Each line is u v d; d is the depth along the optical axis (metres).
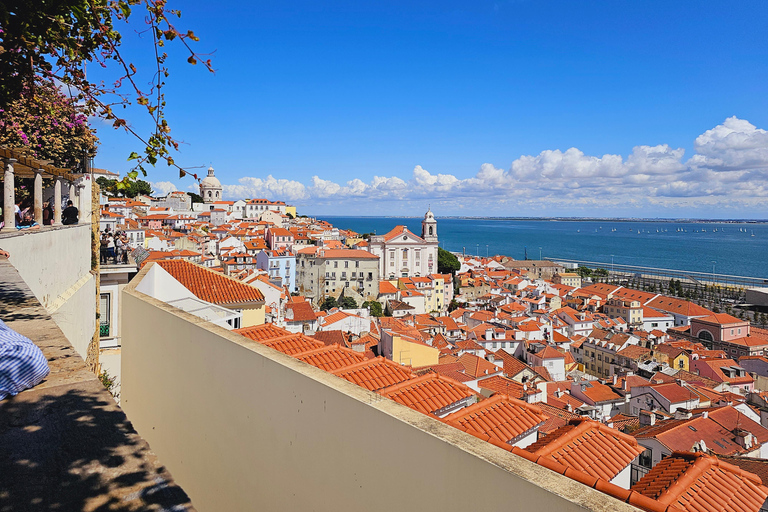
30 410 2.85
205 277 16.92
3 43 5.50
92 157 19.08
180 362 7.43
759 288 121.62
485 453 3.11
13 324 4.55
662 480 6.96
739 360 63.12
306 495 4.66
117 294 19.27
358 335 54.38
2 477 2.16
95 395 3.11
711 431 25.42
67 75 5.98
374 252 123.50
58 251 11.43
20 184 17.25
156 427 8.42
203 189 192.75
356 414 4.04
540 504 2.72
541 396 44.06
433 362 35.00
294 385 4.80
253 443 5.52
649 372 55.56
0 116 8.59
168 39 5.45
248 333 11.77
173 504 2.06
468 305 107.88
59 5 5.22
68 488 2.13
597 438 7.32
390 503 3.72
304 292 102.44
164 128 5.85
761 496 6.64
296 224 190.00
